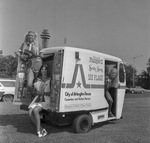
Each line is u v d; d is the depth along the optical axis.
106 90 7.15
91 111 6.31
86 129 6.16
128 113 10.03
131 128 6.79
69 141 5.21
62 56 5.57
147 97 23.73
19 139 5.25
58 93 5.45
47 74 6.14
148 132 6.30
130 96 25.91
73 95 5.73
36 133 5.82
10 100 14.01
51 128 6.48
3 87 13.85
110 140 5.42
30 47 6.09
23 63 6.40
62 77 5.48
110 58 7.20
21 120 7.40
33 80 6.08
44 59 6.40
